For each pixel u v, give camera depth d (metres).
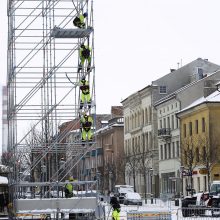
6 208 54.41
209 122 121.31
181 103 136.00
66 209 43.69
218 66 151.38
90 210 43.91
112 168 165.75
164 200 110.31
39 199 43.62
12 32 46.53
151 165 153.00
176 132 138.75
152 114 152.88
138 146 161.62
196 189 123.56
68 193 47.28
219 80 131.50
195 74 149.00
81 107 47.16
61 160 55.34
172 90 152.88
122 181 165.00
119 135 182.75
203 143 121.38
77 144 46.94
